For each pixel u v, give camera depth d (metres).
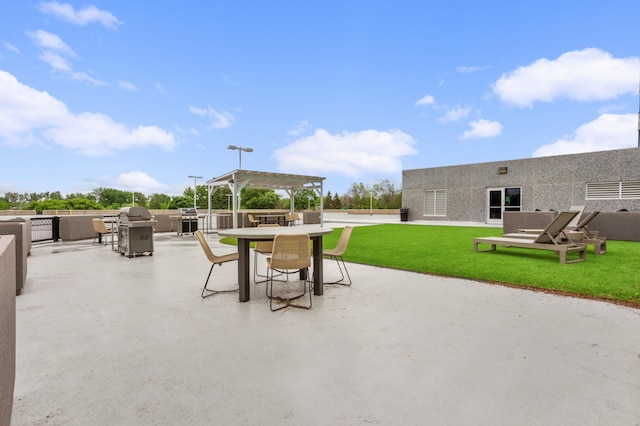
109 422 1.69
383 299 3.81
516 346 2.53
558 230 6.16
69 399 1.89
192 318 3.25
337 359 2.35
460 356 2.37
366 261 6.29
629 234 8.98
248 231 4.18
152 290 4.37
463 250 7.64
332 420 1.69
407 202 20.67
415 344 2.58
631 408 1.76
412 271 5.36
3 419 1.34
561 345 2.54
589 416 1.70
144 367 2.26
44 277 5.19
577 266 5.55
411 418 1.70
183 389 1.99
